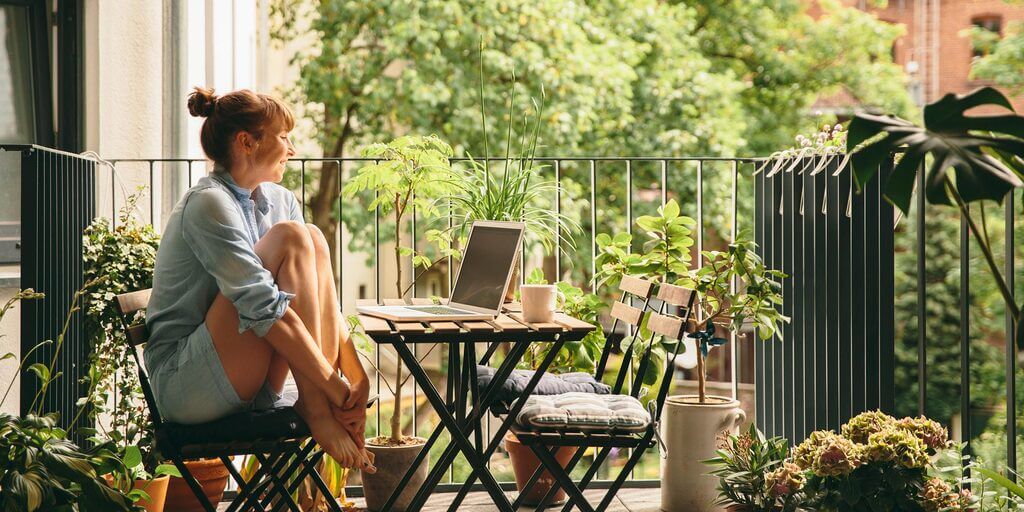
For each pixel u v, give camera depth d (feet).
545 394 8.55
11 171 13.80
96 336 10.66
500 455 20.30
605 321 26.76
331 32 28.58
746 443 8.88
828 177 9.75
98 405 10.04
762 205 11.57
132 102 14.08
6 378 12.76
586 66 27.17
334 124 29.71
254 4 19.93
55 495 7.47
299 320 7.20
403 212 11.39
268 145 7.93
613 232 29.40
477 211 10.67
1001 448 30.42
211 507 7.29
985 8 37.83
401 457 10.16
